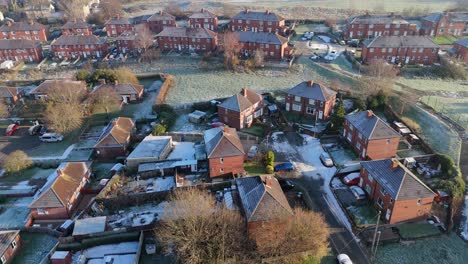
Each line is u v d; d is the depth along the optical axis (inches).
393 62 4512.8
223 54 4756.4
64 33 6092.5
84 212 2404.0
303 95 3356.3
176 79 4379.9
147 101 3961.6
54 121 3385.8
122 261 2062.0
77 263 2036.2
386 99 3415.4
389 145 2731.3
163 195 2481.5
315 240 1975.9
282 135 3169.3
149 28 6058.1
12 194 2684.5
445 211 2322.8
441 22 5383.9
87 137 3385.8
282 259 1966.0
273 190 2193.7
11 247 2146.9
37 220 2448.3
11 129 3521.2
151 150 2893.7
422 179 2561.5
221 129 2810.0
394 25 5315.0
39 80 4451.3
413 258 2041.1
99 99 3786.9
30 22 6048.2
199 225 1995.6
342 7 7362.2
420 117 3282.5
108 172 2898.6
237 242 1972.2
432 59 4466.0
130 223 2308.1
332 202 2438.5
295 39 5428.2
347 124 3004.4
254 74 4399.6
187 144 3102.9
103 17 6830.7
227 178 2669.8
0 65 4950.8
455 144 2869.1
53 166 3009.4
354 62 4490.7
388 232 2191.2
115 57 5132.9
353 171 2677.2
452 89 3909.9
